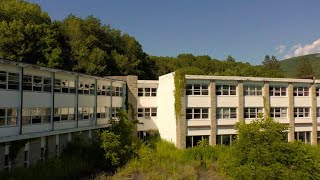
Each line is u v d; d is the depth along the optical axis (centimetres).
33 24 5128
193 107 3841
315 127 4331
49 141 2917
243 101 4022
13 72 2425
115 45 6725
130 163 3083
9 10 5178
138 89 4547
